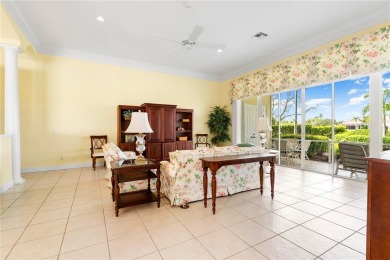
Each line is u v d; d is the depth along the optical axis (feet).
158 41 14.25
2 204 8.93
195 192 9.14
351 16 11.03
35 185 11.70
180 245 5.93
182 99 21.70
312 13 10.73
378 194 3.95
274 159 9.73
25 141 14.78
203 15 10.96
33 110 14.97
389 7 10.07
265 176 13.83
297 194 10.32
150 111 18.03
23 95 14.65
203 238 6.30
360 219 7.56
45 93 15.30
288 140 17.87
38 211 8.21
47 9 10.39
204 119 23.32
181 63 19.26
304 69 14.51
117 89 18.06
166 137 18.81
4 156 10.77
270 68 17.28
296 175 14.30
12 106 11.72
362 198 9.70
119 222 7.34
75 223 7.25
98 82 17.21
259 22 11.66
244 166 10.66
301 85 14.76
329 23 11.76
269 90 17.40
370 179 4.07
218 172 9.81
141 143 9.80
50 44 14.87
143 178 8.85
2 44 11.39
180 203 8.73
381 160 3.87
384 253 3.86
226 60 18.30
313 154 16.60
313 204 9.00
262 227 6.98
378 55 10.72
